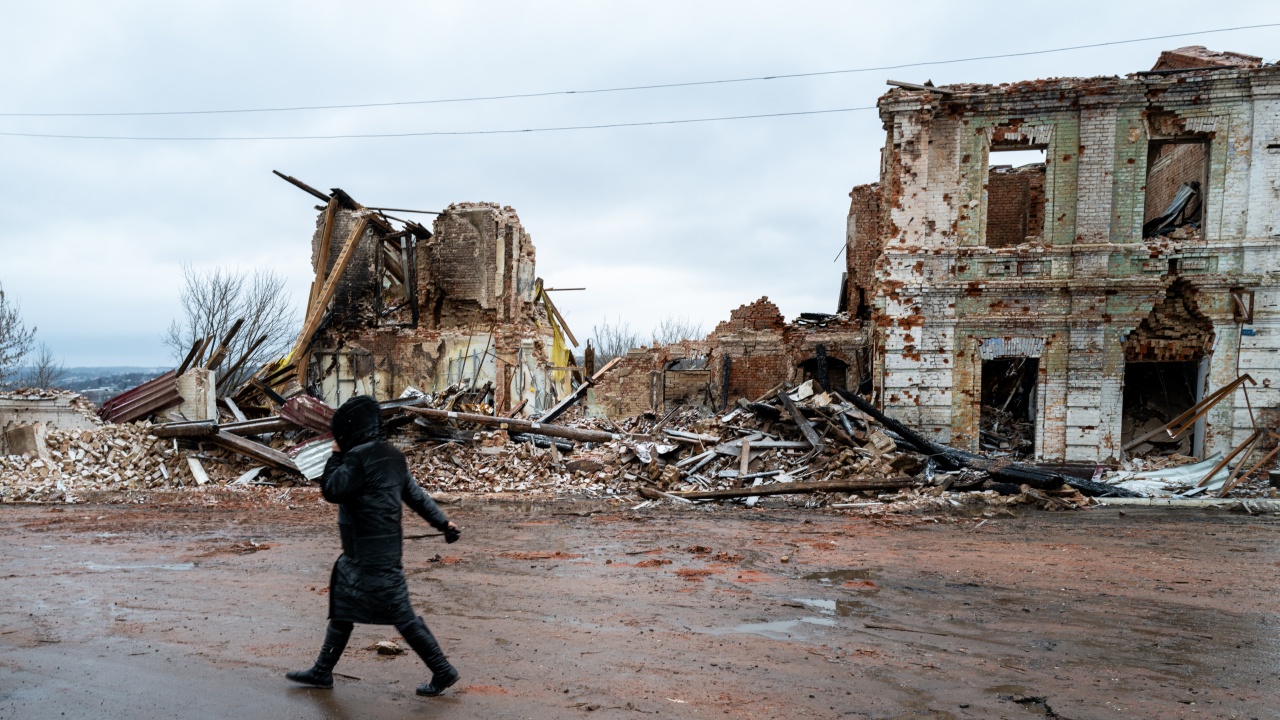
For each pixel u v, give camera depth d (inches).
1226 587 356.8
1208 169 799.7
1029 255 811.4
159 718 191.8
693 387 1418.6
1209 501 630.5
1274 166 774.5
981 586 358.3
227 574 374.6
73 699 204.4
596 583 357.7
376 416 211.3
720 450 740.0
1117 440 792.9
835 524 550.6
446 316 1268.5
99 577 366.6
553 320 1489.9
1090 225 801.6
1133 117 795.4
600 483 726.5
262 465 760.3
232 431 789.2
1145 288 784.3
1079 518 575.2
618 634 273.9
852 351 1258.0
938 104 820.6
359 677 224.7
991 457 790.5
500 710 199.8
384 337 1261.1
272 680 219.3
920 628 287.7
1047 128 813.2
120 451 760.3
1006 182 1122.7
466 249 1244.5
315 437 806.5
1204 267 790.5
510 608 310.2
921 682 228.4
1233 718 204.1
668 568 395.2
